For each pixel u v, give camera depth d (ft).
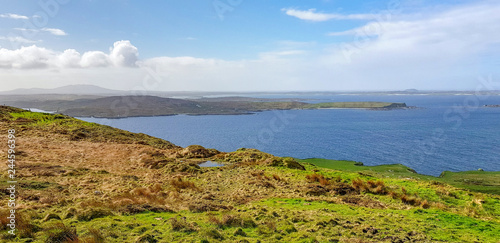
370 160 372.17
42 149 102.32
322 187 71.00
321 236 35.76
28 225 31.83
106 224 34.40
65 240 29.35
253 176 82.12
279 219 42.32
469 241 36.94
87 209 39.17
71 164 87.40
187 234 33.22
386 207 57.82
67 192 55.93
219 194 63.21
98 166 88.99
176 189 64.49
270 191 66.59
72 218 36.91
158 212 43.14
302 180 78.43
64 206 45.24
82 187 61.98
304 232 36.32
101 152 107.34
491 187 175.52
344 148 456.86
